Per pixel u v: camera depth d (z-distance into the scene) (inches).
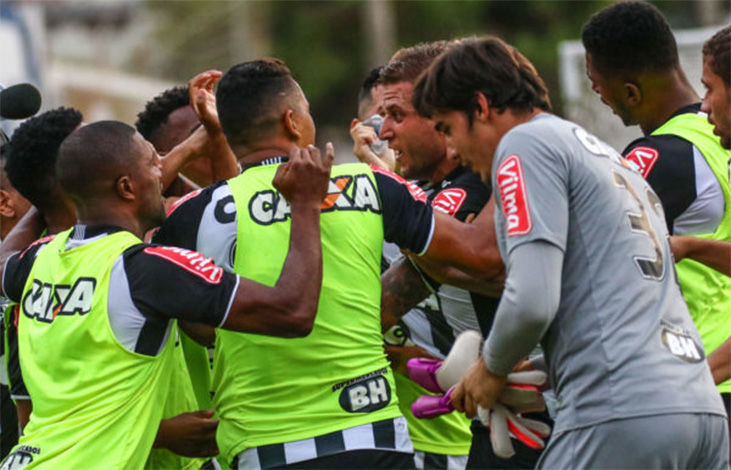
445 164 638.5
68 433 538.0
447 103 514.0
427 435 674.2
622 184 500.4
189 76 5093.5
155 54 5339.6
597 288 483.5
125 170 555.8
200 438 579.5
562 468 488.4
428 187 647.1
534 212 474.9
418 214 553.3
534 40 3978.8
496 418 520.7
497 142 511.8
